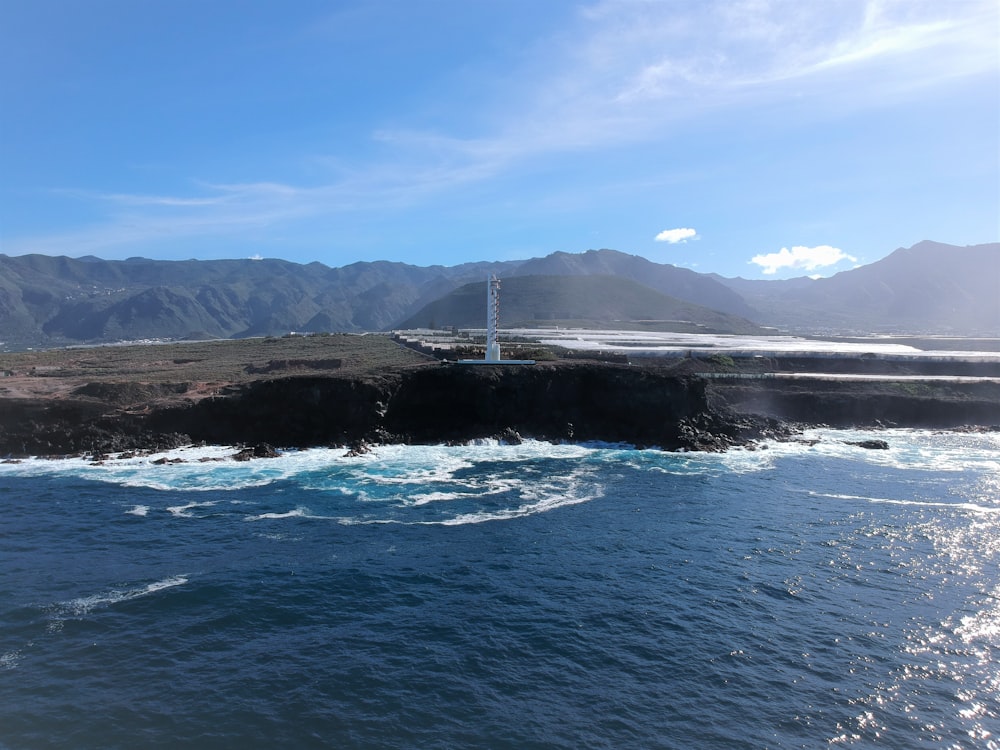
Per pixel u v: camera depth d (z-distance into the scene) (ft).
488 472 196.13
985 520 152.05
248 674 88.38
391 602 109.19
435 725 78.23
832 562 126.21
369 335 581.53
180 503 162.40
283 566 123.54
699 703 82.33
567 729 77.56
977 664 90.74
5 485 177.47
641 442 238.27
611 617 104.06
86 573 119.75
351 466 201.36
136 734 75.92
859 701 82.58
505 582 117.08
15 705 80.79
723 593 112.47
